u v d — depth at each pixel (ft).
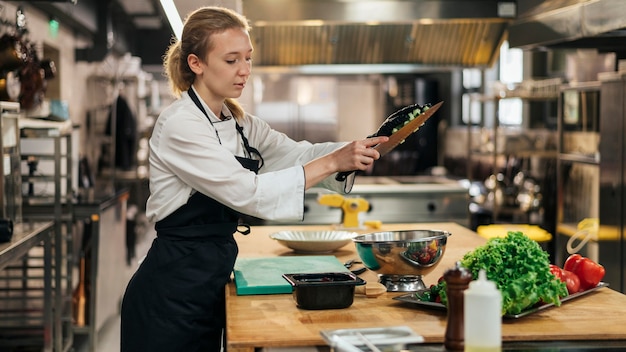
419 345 6.36
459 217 19.60
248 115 9.65
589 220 16.83
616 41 12.75
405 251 8.13
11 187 14.34
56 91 26.27
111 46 29.22
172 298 8.36
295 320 7.04
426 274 8.34
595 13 10.12
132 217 28.43
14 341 16.92
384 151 8.42
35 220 16.17
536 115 26.17
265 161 9.87
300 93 34.09
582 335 6.53
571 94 17.98
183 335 8.39
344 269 9.07
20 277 15.99
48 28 24.58
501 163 25.96
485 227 17.81
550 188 21.06
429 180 22.09
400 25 19.10
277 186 7.88
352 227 13.17
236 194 7.88
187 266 8.38
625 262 15.01
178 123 8.09
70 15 24.64
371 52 19.57
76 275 20.75
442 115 35.86
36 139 16.55
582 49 13.56
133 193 32.86
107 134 31.53
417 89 35.35
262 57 19.56
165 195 8.29
